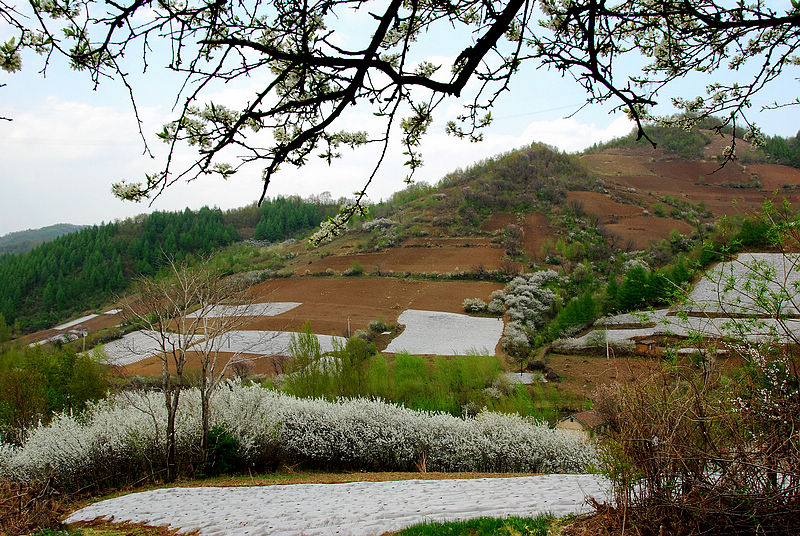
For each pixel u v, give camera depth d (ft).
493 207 347.77
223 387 58.23
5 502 28.71
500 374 112.98
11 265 306.14
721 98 13.08
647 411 16.49
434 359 144.15
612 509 17.75
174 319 52.31
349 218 11.54
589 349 132.05
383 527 22.08
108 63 8.67
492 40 9.32
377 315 190.80
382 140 10.50
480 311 195.31
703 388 15.66
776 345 14.84
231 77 8.91
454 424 63.26
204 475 50.55
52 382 73.31
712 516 15.19
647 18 10.93
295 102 9.30
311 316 189.57
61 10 9.00
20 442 55.57
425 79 9.37
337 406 66.49
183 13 8.68
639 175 401.90
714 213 293.84
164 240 363.76
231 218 497.46
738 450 14.87
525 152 449.06
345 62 9.08
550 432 61.41
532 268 242.58
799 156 323.37
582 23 9.99
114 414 51.70
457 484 36.78
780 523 14.23
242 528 25.89
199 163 9.15
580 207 327.06
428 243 291.38
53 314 251.60
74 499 43.52
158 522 29.78
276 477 51.08
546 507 22.65
